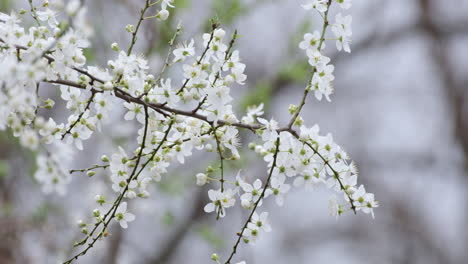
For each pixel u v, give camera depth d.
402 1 13.77
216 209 3.71
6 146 7.73
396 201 15.42
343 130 14.83
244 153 7.15
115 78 3.67
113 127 7.68
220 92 3.59
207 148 3.80
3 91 3.33
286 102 12.15
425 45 14.15
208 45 3.60
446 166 14.91
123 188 3.72
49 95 8.15
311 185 3.80
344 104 14.58
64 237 7.55
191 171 8.79
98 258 8.00
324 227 15.66
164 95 3.68
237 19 7.98
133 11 7.10
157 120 3.74
